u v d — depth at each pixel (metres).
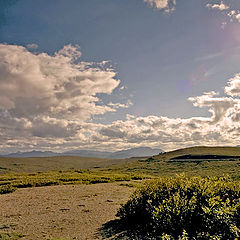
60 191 20.03
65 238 7.75
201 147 133.00
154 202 8.77
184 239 6.08
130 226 8.74
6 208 13.16
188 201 8.00
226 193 8.55
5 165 159.88
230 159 78.50
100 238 7.70
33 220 10.30
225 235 6.24
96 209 12.20
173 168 70.50
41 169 156.75
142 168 77.56
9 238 7.82
